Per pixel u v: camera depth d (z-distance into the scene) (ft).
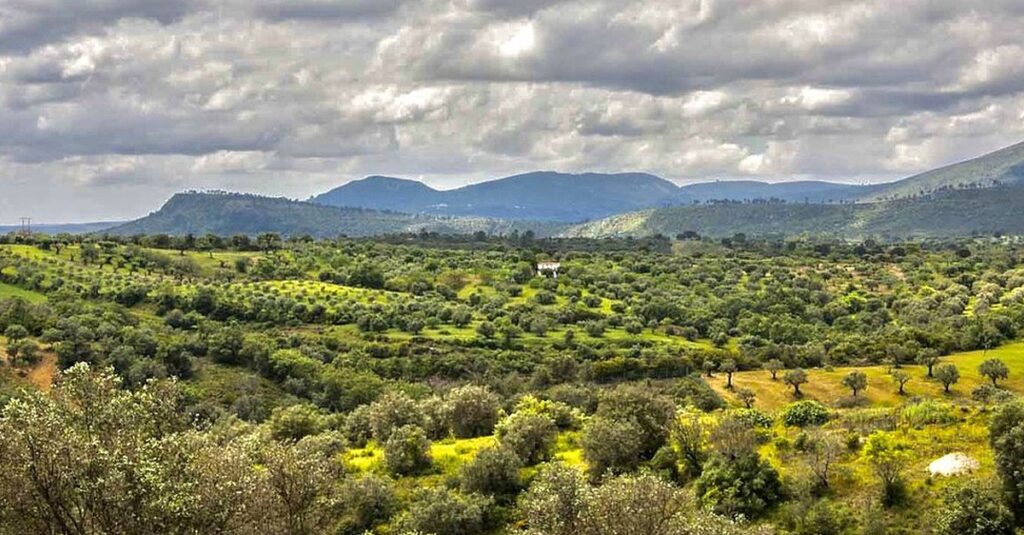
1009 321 478.18
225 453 115.96
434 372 487.20
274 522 122.62
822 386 401.90
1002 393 314.14
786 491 191.83
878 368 424.46
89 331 440.45
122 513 94.17
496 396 334.24
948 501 165.48
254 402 415.44
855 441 207.51
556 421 305.53
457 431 303.07
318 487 137.69
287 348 506.07
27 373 392.88
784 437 227.20
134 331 457.68
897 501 176.45
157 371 414.82
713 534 130.21
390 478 238.48
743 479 195.21
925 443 198.49
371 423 300.61
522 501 192.44
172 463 102.78
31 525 94.22
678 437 223.30
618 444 225.97
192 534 98.99
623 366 467.52
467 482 225.97
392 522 208.85
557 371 465.06
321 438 270.87
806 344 503.61
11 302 467.52
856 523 172.45
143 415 110.93
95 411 106.42
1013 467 159.43
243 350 481.87
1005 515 155.02
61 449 92.63
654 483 133.18
